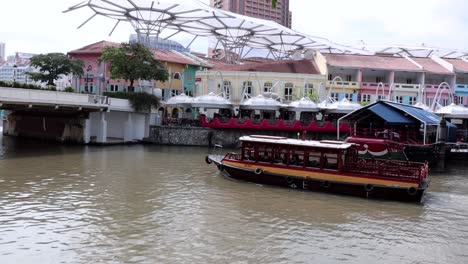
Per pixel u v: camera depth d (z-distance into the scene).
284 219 16.88
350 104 44.34
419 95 48.81
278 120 43.38
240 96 50.47
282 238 14.53
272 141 23.55
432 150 30.56
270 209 18.34
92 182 22.62
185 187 22.22
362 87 52.91
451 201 21.12
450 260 13.05
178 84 57.59
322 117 47.88
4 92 28.88
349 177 21.55
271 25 62.06
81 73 52.03
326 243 14.21
